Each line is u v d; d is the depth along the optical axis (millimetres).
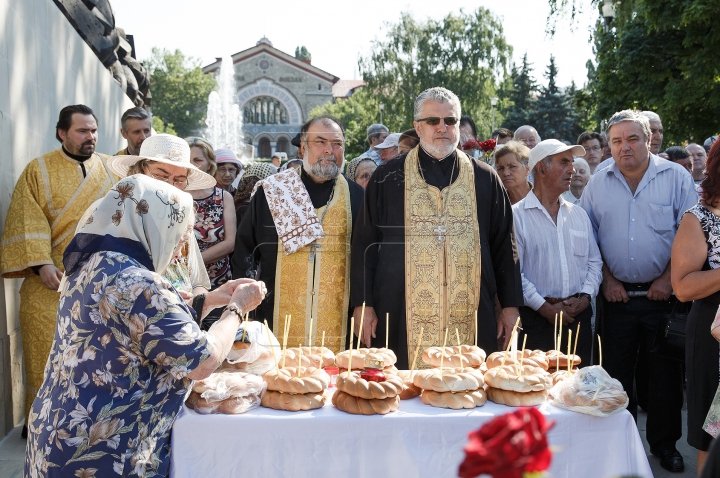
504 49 21562
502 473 999
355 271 3475
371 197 3502
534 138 6750
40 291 4367
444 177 3514
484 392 2621
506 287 3588
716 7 13695
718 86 14906
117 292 2197
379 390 2441
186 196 2383
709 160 3057
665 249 4086
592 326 4203
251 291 2598
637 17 15648
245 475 2400
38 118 5543
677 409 4047
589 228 4141
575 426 2516
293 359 2775
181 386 2373
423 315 3402
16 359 4891
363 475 2434
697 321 3115
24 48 5176
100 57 8578
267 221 3611
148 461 2271
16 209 4352
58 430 2197
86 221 2307
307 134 3609
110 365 2221
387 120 19875
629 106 16562
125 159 3348
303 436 2408
